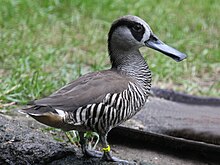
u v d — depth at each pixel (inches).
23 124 370.6
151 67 540.1
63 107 303.7
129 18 341.7
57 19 644.1
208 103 462.3
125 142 381.1
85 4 681.6
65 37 600.4
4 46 535.8
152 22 672.4
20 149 329.4
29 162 327.6
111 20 664.4
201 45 630.5
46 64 517.7
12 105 415.8
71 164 327.0
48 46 566.3
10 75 477.4
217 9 729.6
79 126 312.7
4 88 434.3
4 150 330.6
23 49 538.6
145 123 409.4
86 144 362.0
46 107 300.0
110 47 345.4
